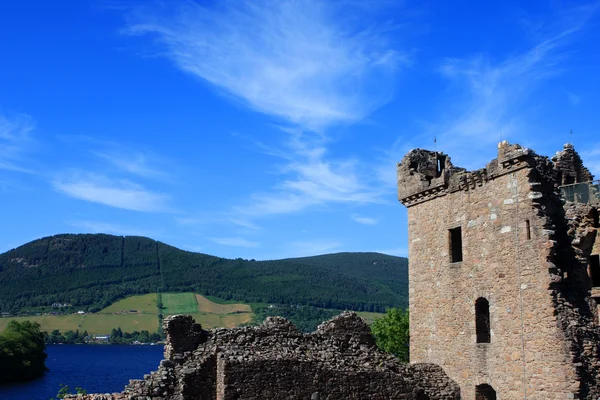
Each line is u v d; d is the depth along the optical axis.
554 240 31.09
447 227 38.06
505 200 33.66
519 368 31.78
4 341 121.12
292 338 35.66
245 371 32.12
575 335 29.88
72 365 176.12
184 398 31.50
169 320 33.66
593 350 29.97
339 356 35.53
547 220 31.41
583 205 32.78
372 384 35.03
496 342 33.44
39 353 131.38
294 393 32.97
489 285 34.25
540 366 30.62
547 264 30.78
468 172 36.56
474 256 35.59
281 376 32.88
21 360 123.62
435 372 37.03
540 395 30.48
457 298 36.62
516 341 32.12
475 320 35.16
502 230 33.66
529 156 32.38
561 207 33.09
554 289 30.50
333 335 37.00
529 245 31.88
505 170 33.59
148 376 32.06
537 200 31.95
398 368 36.56
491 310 34.00
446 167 38.88
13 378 122.12
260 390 32.25
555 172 33.44
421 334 39.53
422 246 40.22
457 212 37.31
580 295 31.78
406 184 41.75
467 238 36.25
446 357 37.12
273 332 35.41
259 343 34.62
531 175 32.31
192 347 33.69
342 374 34.41
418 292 40.19
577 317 30.52
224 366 31.72
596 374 29.67
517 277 32.44
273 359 32.91
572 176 36.25
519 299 32.19
